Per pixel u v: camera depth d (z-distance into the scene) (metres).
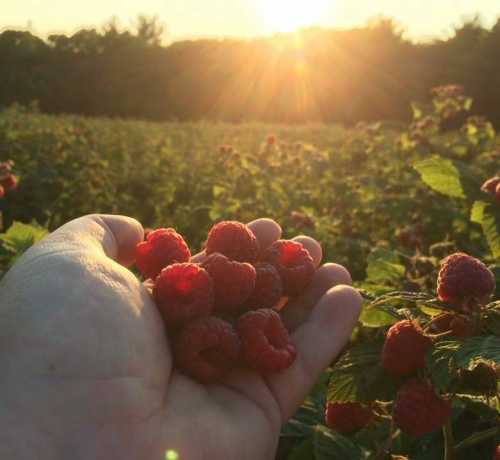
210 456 0.18
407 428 0.18
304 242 0.27
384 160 1.01
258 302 0.22
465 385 0.18
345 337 0.22
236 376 0.21
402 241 0.56
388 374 0.20
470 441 0.21
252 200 0.75
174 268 0.21
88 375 0.18
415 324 0.19
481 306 0.18
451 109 0.92
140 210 1.13
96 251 0.21
